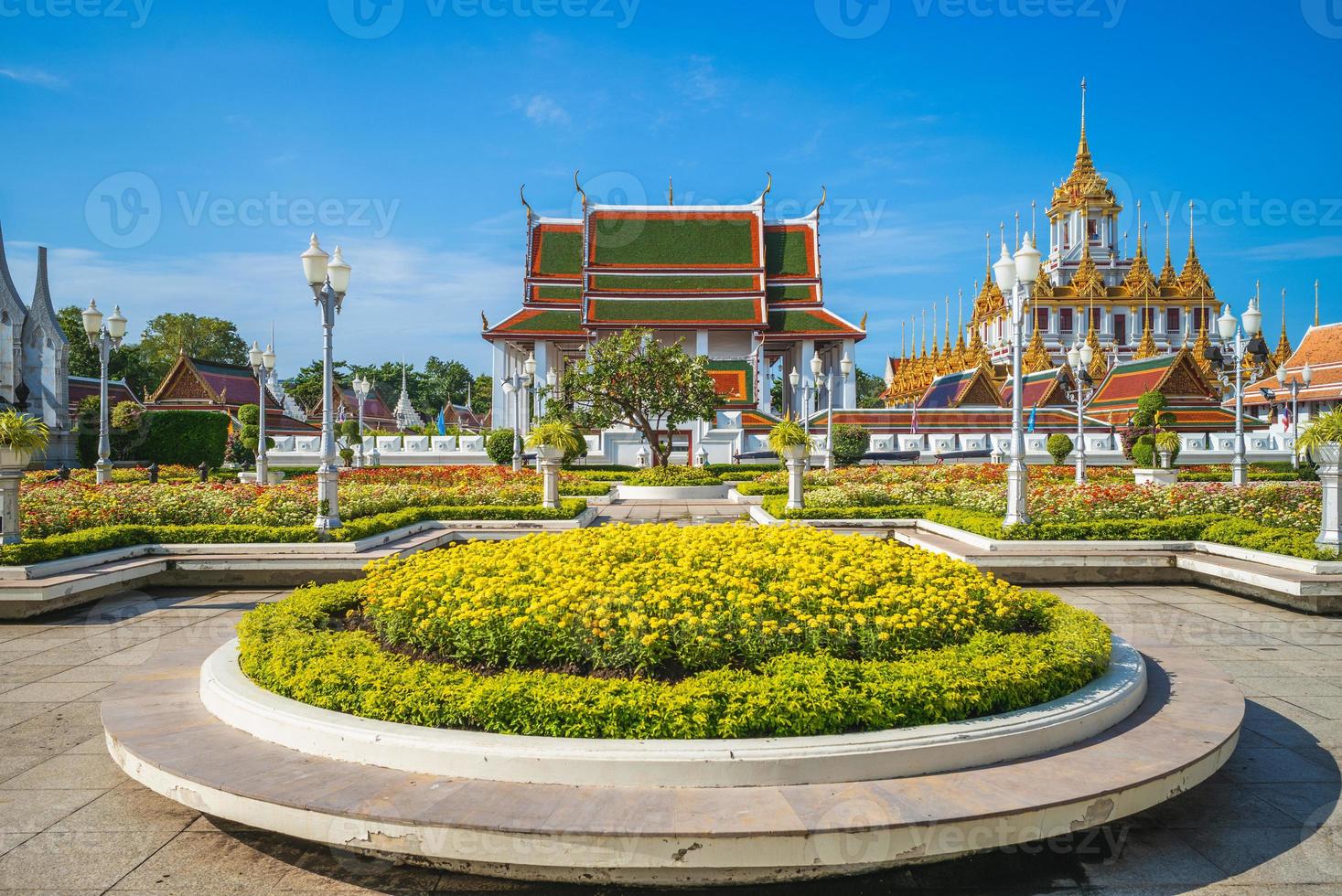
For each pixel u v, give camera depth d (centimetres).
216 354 8225
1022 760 483
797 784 446
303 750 496
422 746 463
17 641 912
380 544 1338
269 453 3891
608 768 444
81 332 6806
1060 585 1242
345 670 531
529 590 595
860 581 626
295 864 452
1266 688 741
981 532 1316
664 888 427
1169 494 1491
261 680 566
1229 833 483
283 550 1229
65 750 605
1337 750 601
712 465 3478
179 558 1181
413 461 4003
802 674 505
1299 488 1550
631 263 4981
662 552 710
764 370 4934
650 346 2912
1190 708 576
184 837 479
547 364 4953
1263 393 5569
